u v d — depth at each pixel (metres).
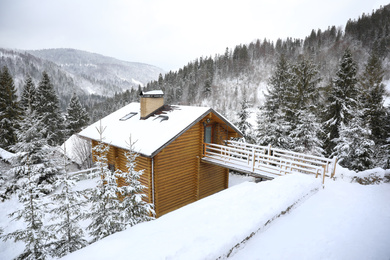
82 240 6.98
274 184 8.54
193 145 14.52
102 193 7.23
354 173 11.44
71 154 24.12
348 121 19.44
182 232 5.37
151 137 13.12
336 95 19.88
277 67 23.62
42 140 14.40
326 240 5.66
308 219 6.84
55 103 31.39
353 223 6.52
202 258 4.47
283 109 20.67
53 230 6.88
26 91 30.20
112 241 5.13
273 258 5.00
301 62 21.27
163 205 13.27
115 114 19.16
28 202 6.66
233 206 6.75
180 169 13.95
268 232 6.09
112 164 16.28
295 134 19.56
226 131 16.83
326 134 20.14
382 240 5.55
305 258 4.96
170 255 4.46
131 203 7.29
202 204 7.04
